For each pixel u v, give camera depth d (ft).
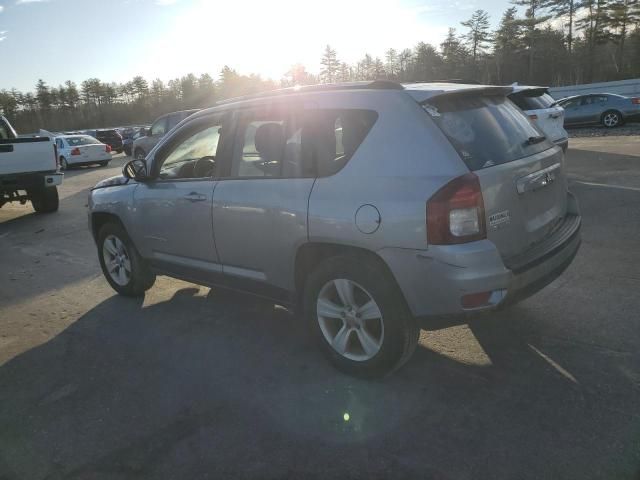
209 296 17.22
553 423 9.30
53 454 9.55
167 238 14.96
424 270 9.55
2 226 33.83
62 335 14.94
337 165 10.78
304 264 11.94
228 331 14.32
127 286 17.34
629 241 19.22
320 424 9.82
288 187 11.47
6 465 9.36
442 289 9.48
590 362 11.23
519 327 13.10
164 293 17.85
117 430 10.12
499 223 9.80
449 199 9.23
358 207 10.16
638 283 15.26
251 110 12.80
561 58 226.58
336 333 11.61
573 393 10.16
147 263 16.53
